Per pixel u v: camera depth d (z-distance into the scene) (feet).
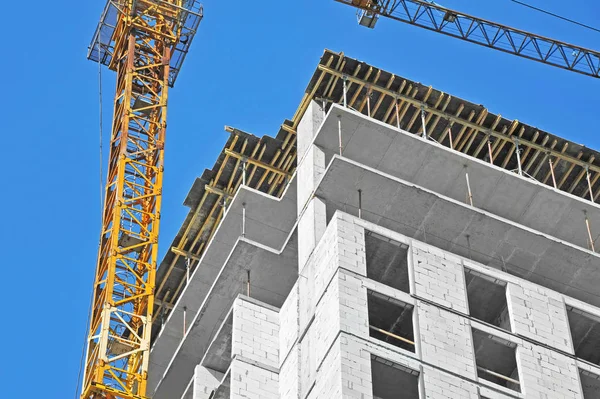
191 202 306.55
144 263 291.79
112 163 312.50
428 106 290.97
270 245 293.64
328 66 286.46
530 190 281.74
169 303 314.55
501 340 245.86
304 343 248.11
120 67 329.72
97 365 270.46
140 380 272.72
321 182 265.13
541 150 295.28
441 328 241.96
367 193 266.36
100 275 291.58
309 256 257.75
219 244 294.05
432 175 279.90
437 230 269.64
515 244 270.05
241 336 265.75
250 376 260.21
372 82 288.92
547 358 246.68
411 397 237.66
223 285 282.36
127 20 330.34
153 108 320.29
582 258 270.87
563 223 285.23
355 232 249.55
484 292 256.11
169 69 330.34
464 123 291.99
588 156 297.33
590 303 275.18
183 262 312.09
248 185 305.12
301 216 267.39
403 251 252.21
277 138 297.33
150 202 303.07
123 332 304.09
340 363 228.84
